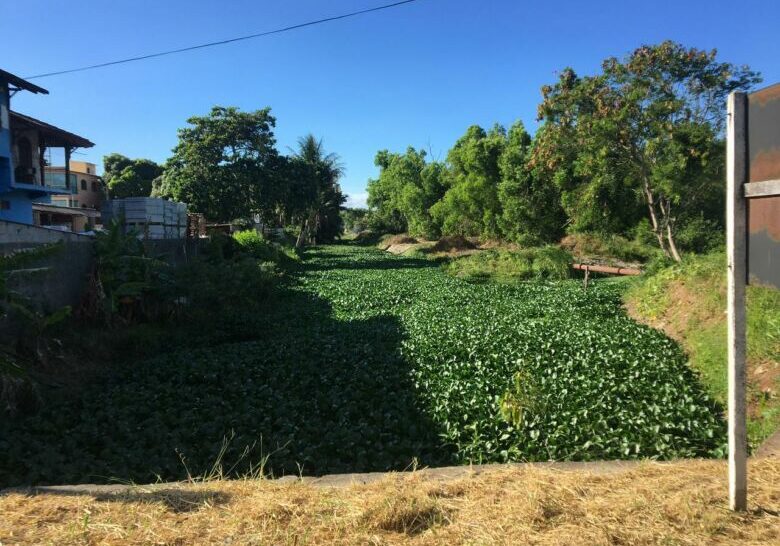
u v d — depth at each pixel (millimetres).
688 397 7535
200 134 36469
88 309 12352
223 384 8930
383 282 24141
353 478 4516
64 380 9562
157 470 5688
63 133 24219
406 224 72562
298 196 41969
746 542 3139
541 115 22281
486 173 43344
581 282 22406
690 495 3648
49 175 49531
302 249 54062
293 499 3852
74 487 4293
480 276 26250
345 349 11164
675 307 12914
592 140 21234
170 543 3309
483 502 3715
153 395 8383
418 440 6617
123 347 11797
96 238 13273
